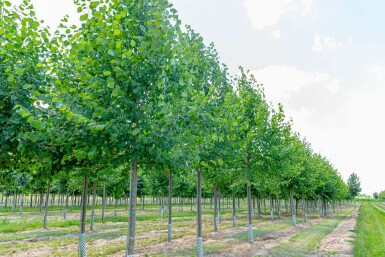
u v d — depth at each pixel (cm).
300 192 3388
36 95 561
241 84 1683
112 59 601
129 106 601
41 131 554
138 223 2688
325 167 4144
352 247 1563
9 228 2094
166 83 641
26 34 618
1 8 645
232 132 858
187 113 638
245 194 3919
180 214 3859
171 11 627
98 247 1463
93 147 577
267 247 1485
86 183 1227
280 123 1695
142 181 4778
